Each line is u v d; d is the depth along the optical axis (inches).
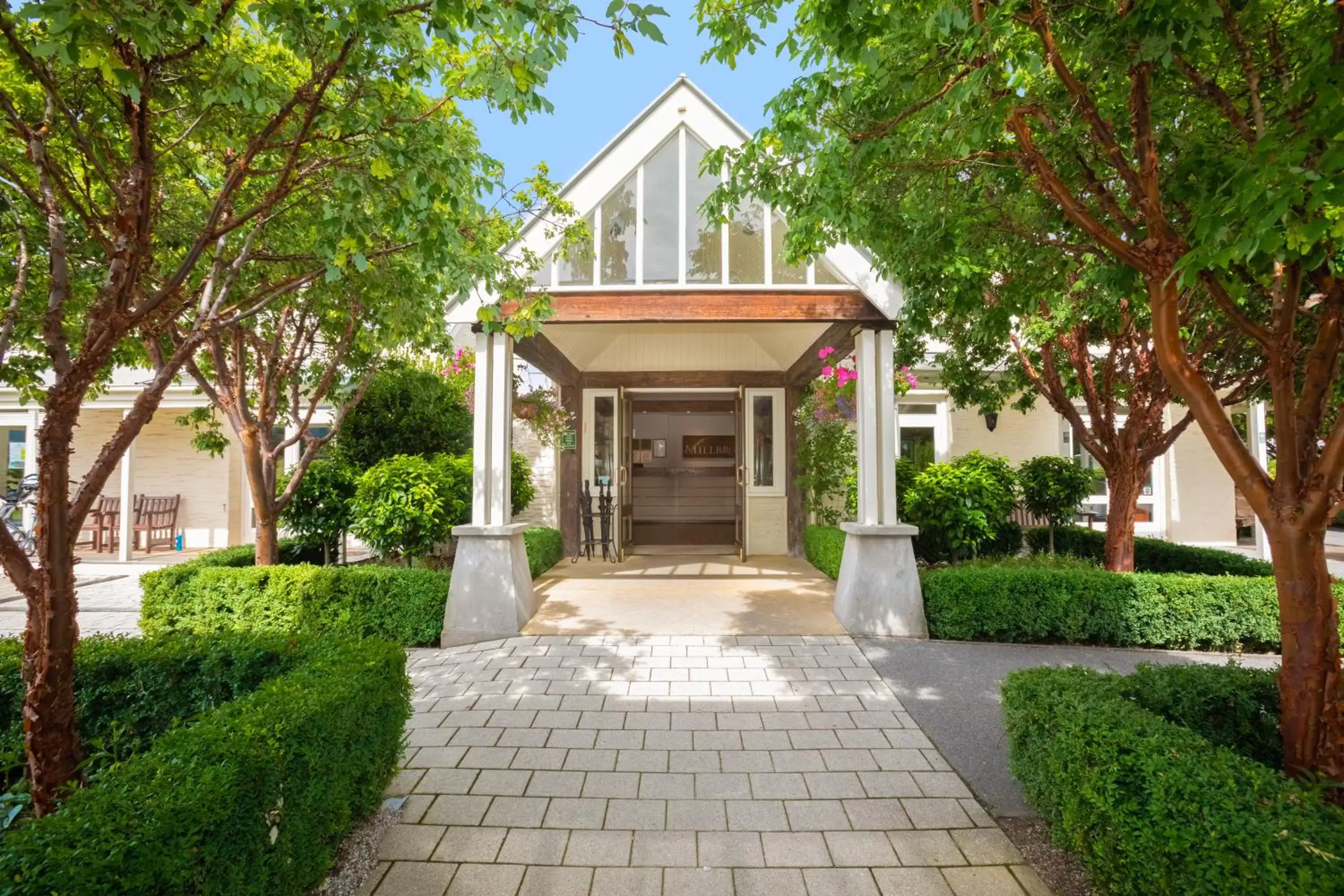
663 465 603.8
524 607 206.7
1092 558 284.5
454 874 87.9
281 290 118.5
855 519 278.7
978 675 167.2
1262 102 92.3
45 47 67.4
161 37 75.0
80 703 112.3
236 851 66.1
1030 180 112.3
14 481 445.4
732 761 121.1
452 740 129.3
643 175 214.5
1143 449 227.5
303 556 278.1
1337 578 187.0
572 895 83.9
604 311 206.8
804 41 114.7
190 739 71.6
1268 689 96.6
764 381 354.6
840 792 110.1
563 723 137.6
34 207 114.0
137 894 53.8
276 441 435.5
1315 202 60.6
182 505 449.7
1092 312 164.4
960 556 271.9
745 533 328.5
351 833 96.1
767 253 209.0
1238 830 60.7
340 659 101.7
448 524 228.1
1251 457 86.7
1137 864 71.4
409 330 172.7
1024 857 92.3
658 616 217.2
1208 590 192.9
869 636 199.3
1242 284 88.9
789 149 120.0
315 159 116.4
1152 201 88.5
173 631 201.2
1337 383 154.7
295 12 83.2
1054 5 92.0
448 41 82.9
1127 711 85.0
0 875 50.2
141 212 88.8
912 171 124.1
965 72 101.4
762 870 89.3
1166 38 80.3
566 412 332.8
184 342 104.5
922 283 156.6
